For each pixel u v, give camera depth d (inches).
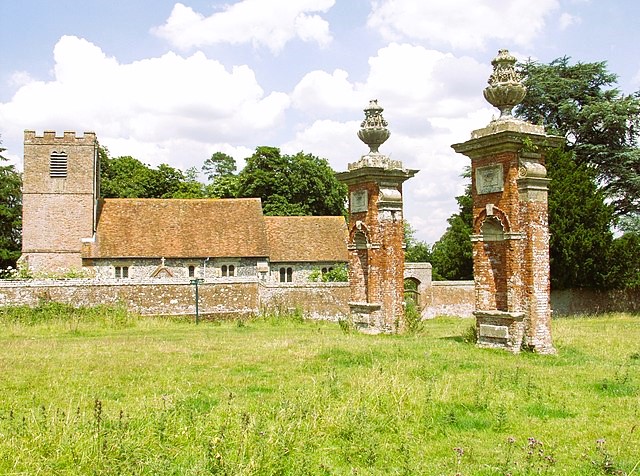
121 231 2025.1
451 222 2048.5
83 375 550.3
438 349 696.4
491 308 736.3
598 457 320.5
